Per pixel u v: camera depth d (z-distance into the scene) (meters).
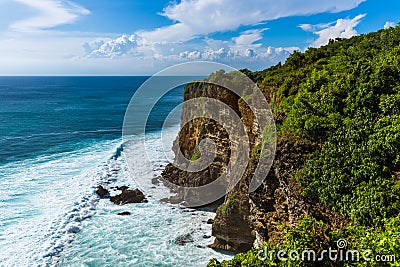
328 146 19.50
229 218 25.70
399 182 15.78
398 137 16.84
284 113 24.91
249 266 13.66
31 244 25.72
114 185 38.28
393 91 20.20
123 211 32.34
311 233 13.03
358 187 16.75
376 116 19.55
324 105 21.61
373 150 17.56
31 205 32.53
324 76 24.45
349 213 16.39
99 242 26.86
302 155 20.22
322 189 18.05
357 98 20.55
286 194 20.36
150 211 32.56
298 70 29.81
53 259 24.23
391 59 21.98
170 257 25.20
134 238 27.61
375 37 32.72
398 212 14.80
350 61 24.89
